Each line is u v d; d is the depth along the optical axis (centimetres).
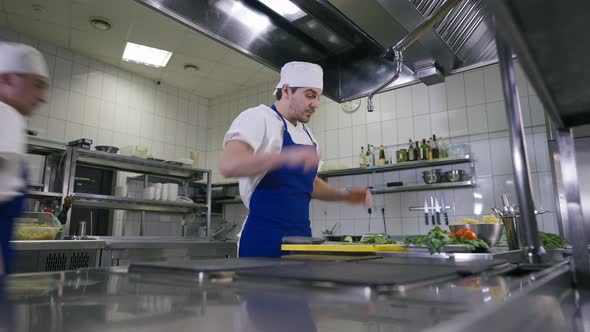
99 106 429
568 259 99
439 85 373
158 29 370
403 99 391
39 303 35
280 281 51
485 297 38
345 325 26
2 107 112
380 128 401
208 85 506
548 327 40
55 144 297
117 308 32
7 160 115
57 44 399
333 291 44
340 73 220
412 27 164
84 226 307
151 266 67
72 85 409
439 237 142
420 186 343
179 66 450
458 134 355
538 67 67
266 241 132
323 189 157
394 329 25
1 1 327
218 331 24
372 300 37
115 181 430
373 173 393
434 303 35
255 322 27
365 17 158
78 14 346
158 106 489
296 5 157
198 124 536
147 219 445
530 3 47
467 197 341
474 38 191
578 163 189
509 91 93
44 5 333
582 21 51
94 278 58
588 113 94
